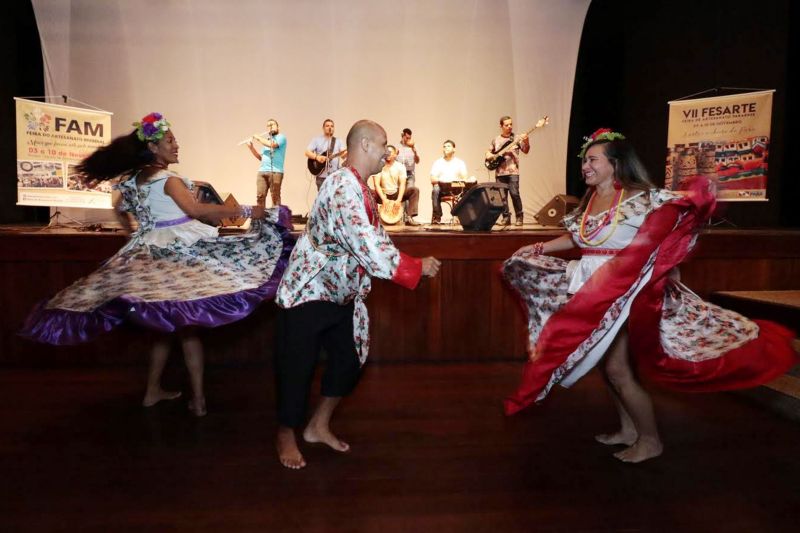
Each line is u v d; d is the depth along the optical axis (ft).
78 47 22.33
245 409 9.75
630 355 7.52
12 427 8.84
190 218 9.08
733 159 17.78
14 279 12.23
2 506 6.38
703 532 5.95
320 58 23.68
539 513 6.32
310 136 24.02
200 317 8.18
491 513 6.32
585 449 8.07
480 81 24.21
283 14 23.32
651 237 6.82
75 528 5.93
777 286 13.46
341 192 6.86
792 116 20.33
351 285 7.31
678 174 18.52
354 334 7.71
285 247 9.52
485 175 24.58
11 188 21.95
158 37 22.79
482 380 11.45
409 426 8.95
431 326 12.85
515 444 8.25
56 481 7.00
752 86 20.66
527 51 24.03
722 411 9.65
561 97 24.35
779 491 6.85
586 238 7.43
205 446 8.14
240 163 23.80
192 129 23.41
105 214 21.79
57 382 11.23
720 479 7.14
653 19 22.89
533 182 24.59
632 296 7.02
